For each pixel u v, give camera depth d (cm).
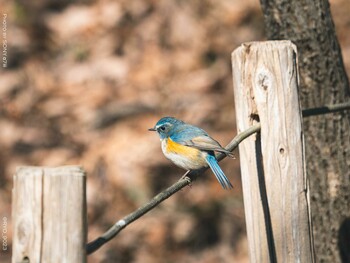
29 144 1527
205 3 1822
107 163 1448
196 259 1316
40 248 433
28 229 433
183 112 1555
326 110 762
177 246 1338
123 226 536
